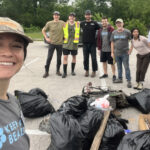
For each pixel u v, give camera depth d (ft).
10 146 1.88
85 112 6.30
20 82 12.89
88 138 5.65
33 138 6.50
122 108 8.71
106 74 13.87
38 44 34.32
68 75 14.62
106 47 12.71
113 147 5.49
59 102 9.53
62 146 4.95
